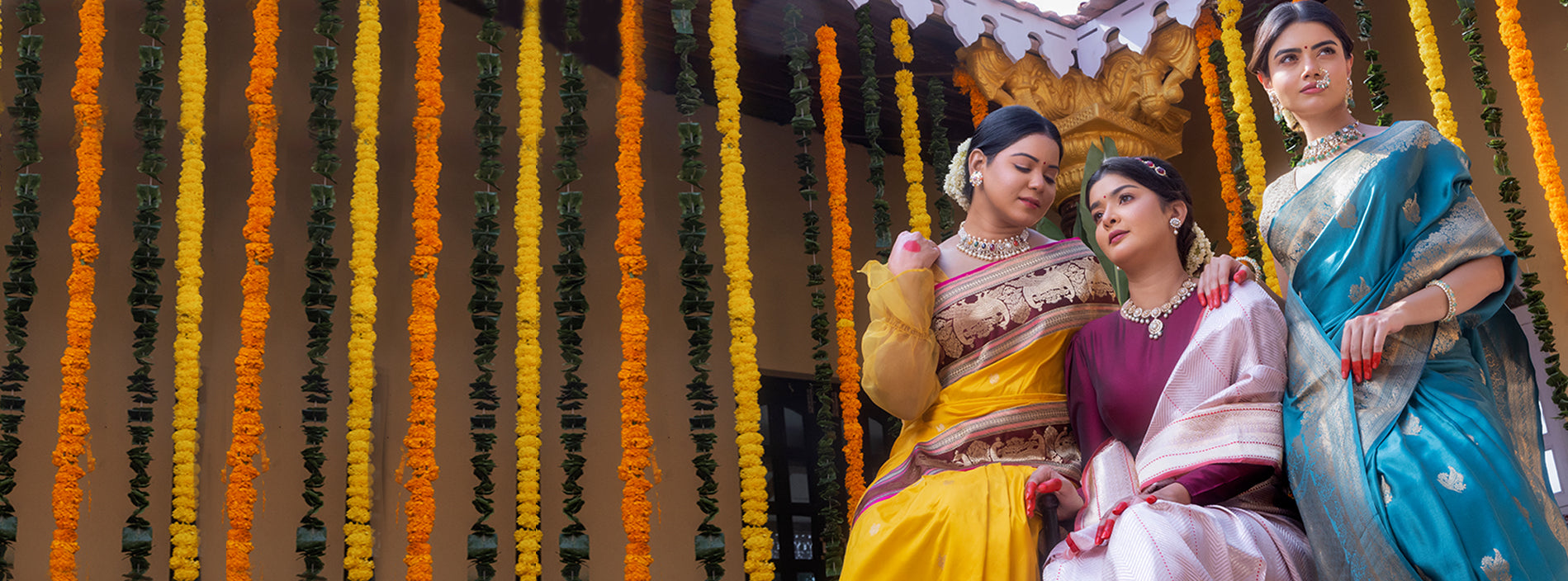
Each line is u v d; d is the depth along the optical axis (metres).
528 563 3.46
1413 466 1.80
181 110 3.95
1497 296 2.00
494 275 3.71
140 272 3.44
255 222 3.57
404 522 4.38
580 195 3.80
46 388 3.99
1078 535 1.88
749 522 3.58
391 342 4.57
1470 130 4.77
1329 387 1.92
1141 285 2.19
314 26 4.70
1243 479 1.92
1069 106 4.74
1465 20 3.74
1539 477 2.08
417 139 3.81
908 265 2.38
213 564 4.00
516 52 5.02
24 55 3.48
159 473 4.03
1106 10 4.82
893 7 4.63
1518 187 3.62
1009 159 2.43
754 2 4.55
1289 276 2.13
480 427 3.62
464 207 4.89
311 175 4.55
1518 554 1.72
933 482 2.24
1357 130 2.13
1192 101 5.80
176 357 3.43
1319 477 1.88
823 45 4.39
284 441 4.25
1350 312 1.99
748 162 5.73
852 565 2.21
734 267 3.85
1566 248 3.42
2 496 3.20
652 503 5.03
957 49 4.91
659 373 5.21
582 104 3.95
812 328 4.04
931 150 4.74
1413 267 1.97
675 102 5.54
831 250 5.82
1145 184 2.18
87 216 3.44
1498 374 2.15
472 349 4.80
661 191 5.43
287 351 4.35
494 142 3.87
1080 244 2.51
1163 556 1.71
